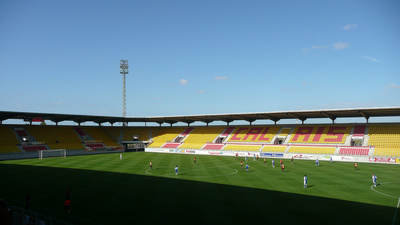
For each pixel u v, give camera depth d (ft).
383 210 81.10
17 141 272.10
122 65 372.17
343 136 261.03
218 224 69.67
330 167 179.22
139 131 383.04
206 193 103.19
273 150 266.36
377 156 207.51
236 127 346.95
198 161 219.41
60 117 301.84
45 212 79.15
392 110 222.28
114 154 290.56
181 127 385.09
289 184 120.26
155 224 69.77
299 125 306.76
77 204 88.02
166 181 128.06
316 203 88.69
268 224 69.62
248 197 96.84
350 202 89.92
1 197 96.58
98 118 326.44
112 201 91.81
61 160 224.94
